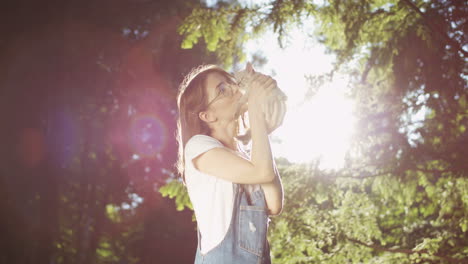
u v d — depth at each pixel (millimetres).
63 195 14641
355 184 5789
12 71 12688
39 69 12938
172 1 12164
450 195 5391
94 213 14797
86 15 12945
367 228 5617
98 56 13578
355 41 5211
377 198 6160
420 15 4852
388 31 5305
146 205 15695
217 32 5293
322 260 5402
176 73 13766
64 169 14078
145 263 15617
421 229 6285
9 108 12875
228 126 1515
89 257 14453
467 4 4715
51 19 12734
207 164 1359
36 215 13164
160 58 13734
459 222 5133
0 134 12852
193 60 13172
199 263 1374
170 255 15539
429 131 5383
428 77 5141
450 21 4719
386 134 5559
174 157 15258
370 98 5766
